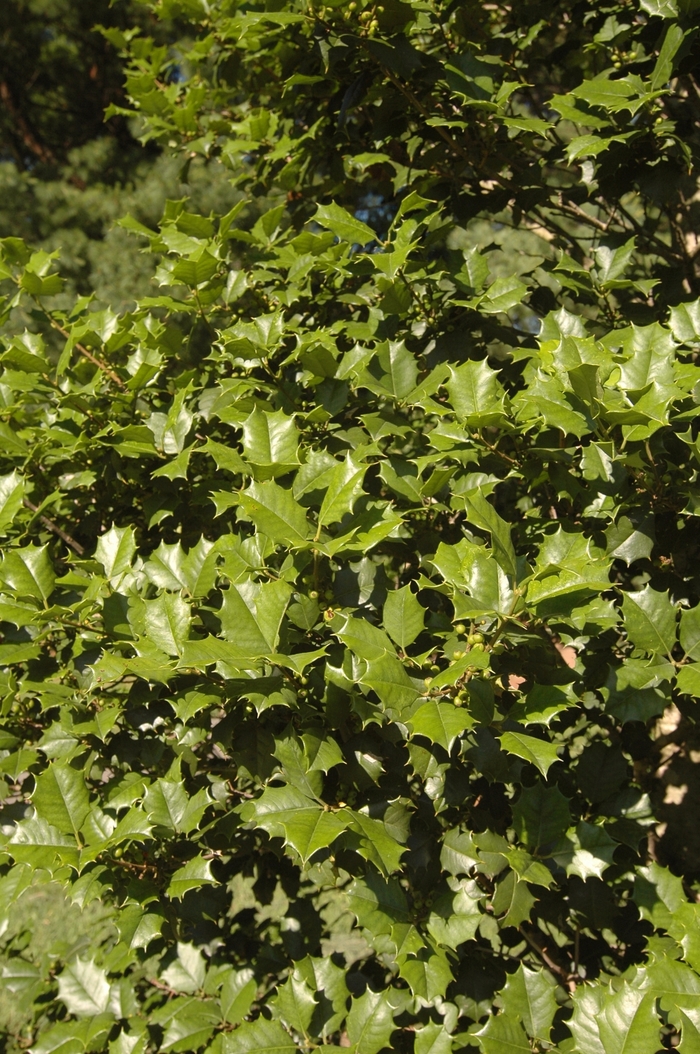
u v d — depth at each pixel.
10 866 2.50
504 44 3.40
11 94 13.59
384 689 1.86
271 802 1.98
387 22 3.04
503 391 2.48
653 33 3.20
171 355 3.17
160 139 4.71
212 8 4.25
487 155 3.23
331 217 3.01
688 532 2.53
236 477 2.87
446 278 3.02
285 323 3.17
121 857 2.35
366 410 2.92
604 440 2.28
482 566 1.97
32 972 2.97
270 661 1.94
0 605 2.25
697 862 3.24
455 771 2.22
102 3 12.09
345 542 2.04
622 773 2.48
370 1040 2.09
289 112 3.95
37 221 10.78
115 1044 2.33
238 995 2.35
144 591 2.50
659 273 3.35
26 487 3.01
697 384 2.38
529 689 2.20
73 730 2.28
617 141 2.89
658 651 2.07
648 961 2.30
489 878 2.38
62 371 2.91
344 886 2.97
